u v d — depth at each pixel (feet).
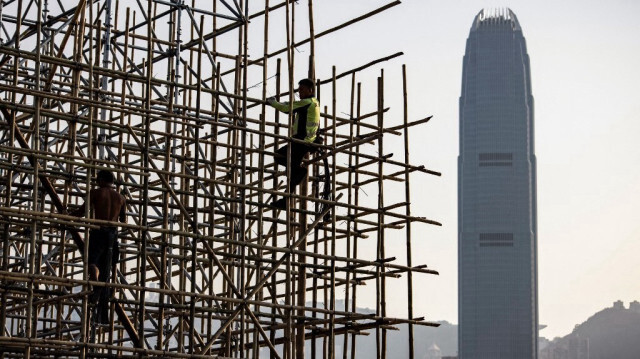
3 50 62.18
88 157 63.46
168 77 78.23
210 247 68.85
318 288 82.99
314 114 73.15
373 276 81.66
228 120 83.61
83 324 60.54
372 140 77.20
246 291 78.74
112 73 66.03
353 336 79.92
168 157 67.97
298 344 75.77
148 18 66.95
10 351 62.64
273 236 75.00
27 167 62.18
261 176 73.67
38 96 61.57
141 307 63.31
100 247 62.28
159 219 80.74
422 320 77.25
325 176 74.79
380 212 76.64
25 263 67.00
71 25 67.00
